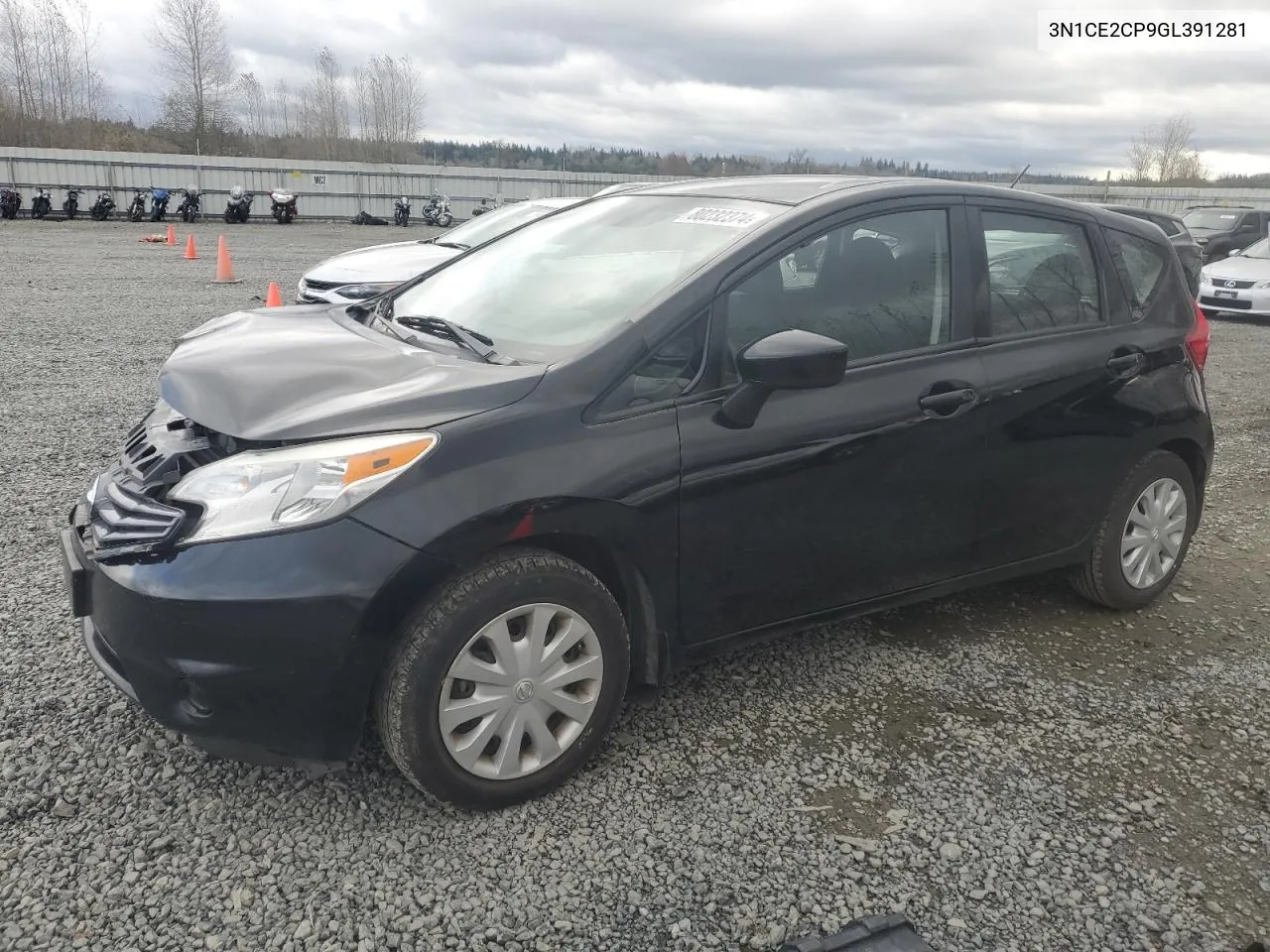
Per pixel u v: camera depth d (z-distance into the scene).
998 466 3.61
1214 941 2.43
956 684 3.60
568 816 2.78
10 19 46.38
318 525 2.45
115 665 2.74
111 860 2.52
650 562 2.91
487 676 2.68
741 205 3.46
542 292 3.39
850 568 3.35
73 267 16.08
